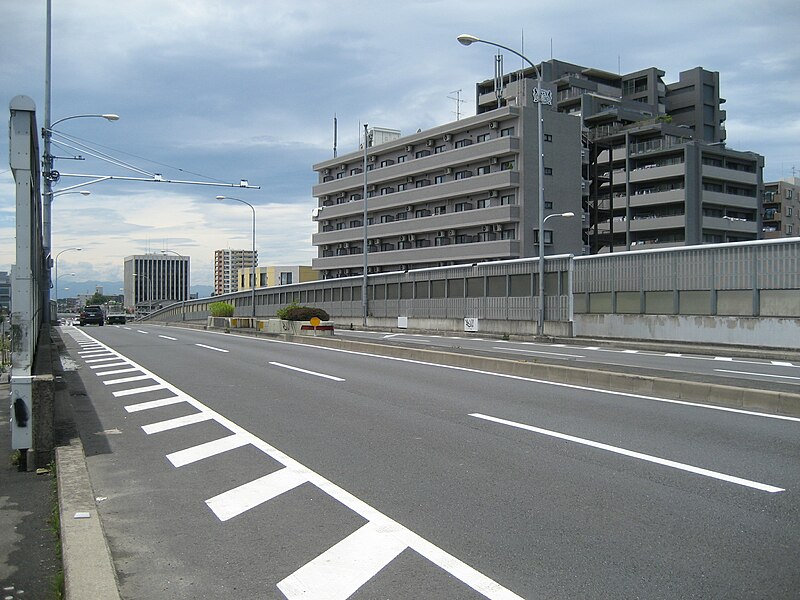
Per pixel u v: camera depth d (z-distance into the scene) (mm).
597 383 13727
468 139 63000
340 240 76688
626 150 69250
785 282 22672
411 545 5109
